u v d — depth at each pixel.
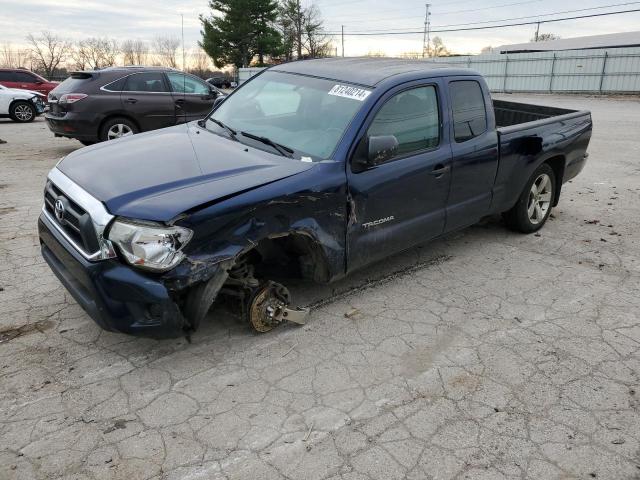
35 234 5.41
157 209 2.86
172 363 3.30
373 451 2.63
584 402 3.03
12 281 4.32
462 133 4.53
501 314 4.03
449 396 3.06
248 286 3.45
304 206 3.36
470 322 3.90
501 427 2.82
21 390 3.00
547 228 6.05
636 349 3.58
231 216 3.02
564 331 3.80
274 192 3.21
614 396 3.09
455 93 4.50
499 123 7.39
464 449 2.66
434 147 4.29
